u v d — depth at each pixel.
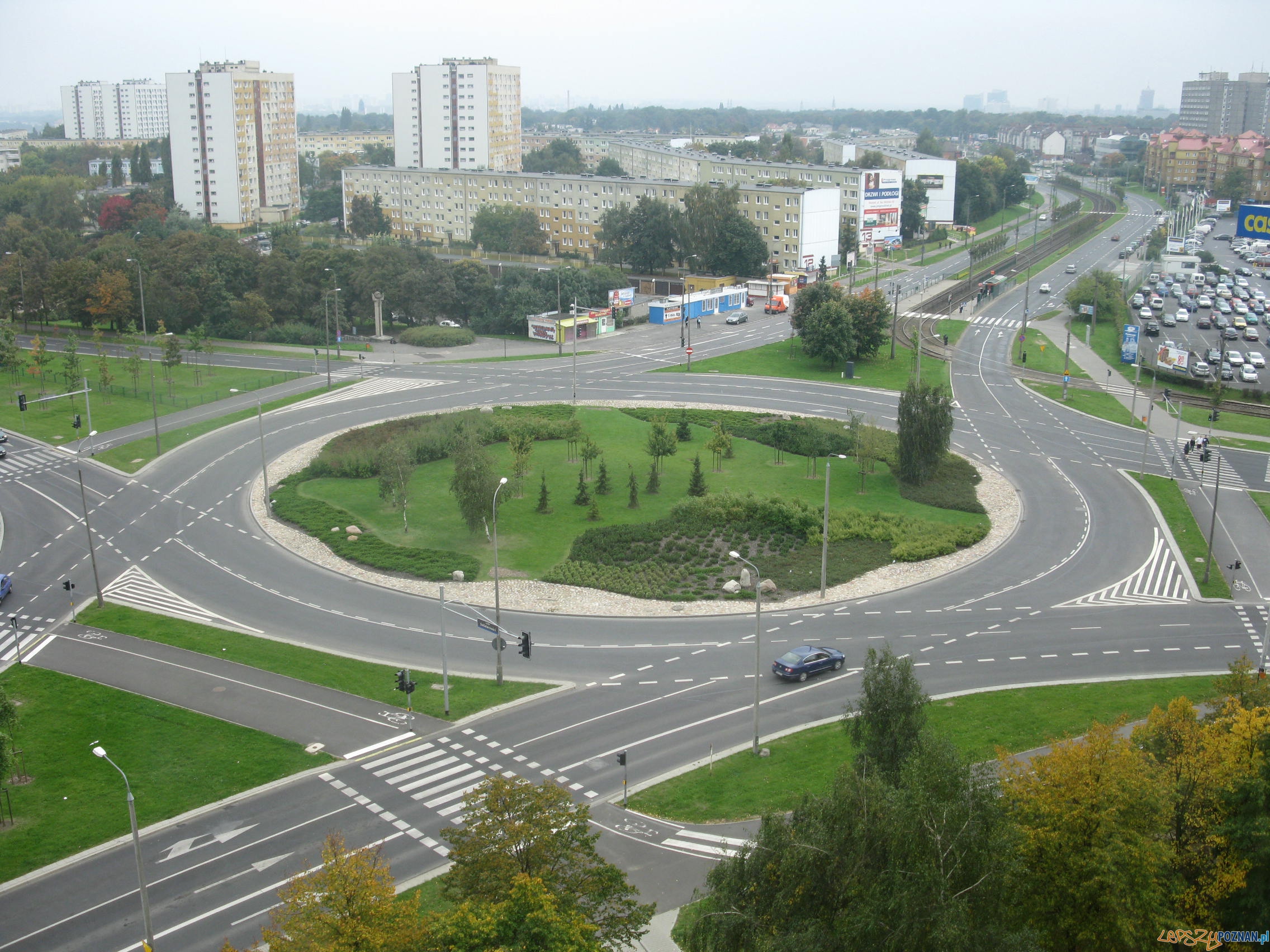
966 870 31.92
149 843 45.16
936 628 67.56
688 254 198.12
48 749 52.75
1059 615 69.62
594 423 112.69
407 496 91.75
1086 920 35.19
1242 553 81.12
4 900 41.50
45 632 66.62
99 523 85.75
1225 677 49.97
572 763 51.69
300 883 33.09
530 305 161.75
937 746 35.50
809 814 35.03
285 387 127.38
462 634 66.69
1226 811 38.56
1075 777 36.56
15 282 157.50
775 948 31.48
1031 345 153.25
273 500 90.19
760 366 140.25
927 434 91.81
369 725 55.34
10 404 119.00
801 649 61.84
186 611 69.94
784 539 81.38
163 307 156.00
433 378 132.88
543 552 79.62
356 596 72.50
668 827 46.22
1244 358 144.25
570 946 30.78
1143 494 93.31
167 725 55.16
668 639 65.81
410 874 42.81
